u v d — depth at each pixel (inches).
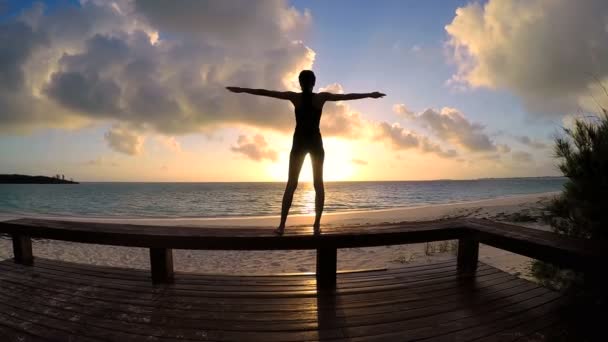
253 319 113.4
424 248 370.6
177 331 105.6
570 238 126.3
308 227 160.4
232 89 131.9
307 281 150.3
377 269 167.5
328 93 134.8
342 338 100.8
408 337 101.0
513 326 107.7
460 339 100.0
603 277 97.7
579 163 140.2
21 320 114.5
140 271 164.9
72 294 136.5
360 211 1047.0
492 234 140.1
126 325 109.9
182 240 138.0
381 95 133.1
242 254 369.7
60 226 163.8
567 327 106.1
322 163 135.7
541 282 159.8
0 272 164.6
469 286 143.6
